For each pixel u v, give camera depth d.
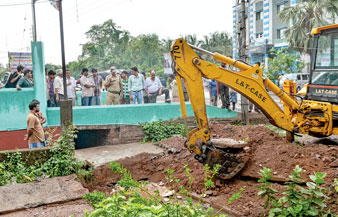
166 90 13.70
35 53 10.41
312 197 4.64
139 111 11.29
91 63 39.38
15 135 10.52
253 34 34.91
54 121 10.66
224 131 9.77
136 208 3.44
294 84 9.11
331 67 7.96
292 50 26.80
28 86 11.53
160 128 11.05
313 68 8.38
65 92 9.49
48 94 11.56
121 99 13.01
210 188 6.34
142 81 12.81
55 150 7.83
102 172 7.57
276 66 26.45
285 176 6.21
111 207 3.57
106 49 42.28
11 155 7.74
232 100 14.66
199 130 6.45
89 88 12.18
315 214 4.49
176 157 8.05
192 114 11.90
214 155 6.38
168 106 11.62
